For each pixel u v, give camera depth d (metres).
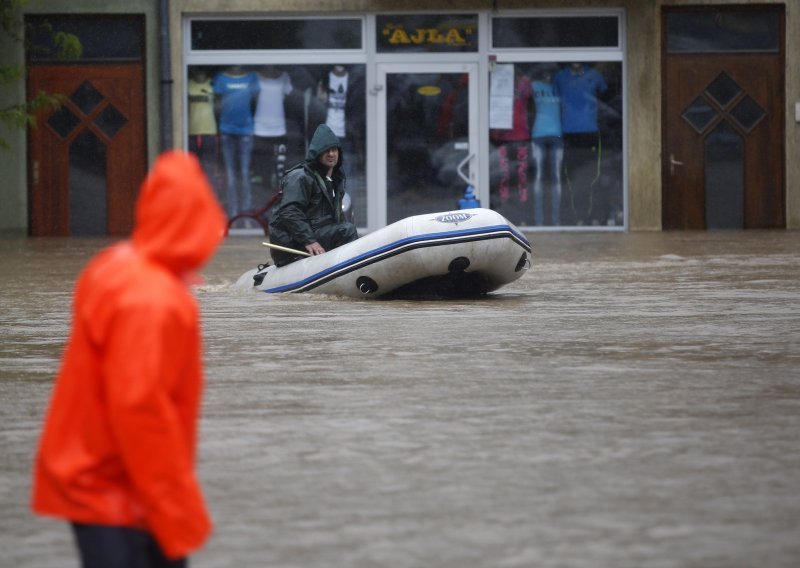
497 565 8.69
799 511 9.97
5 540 9.54
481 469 11.39
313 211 28.34
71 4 50.53
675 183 52.06
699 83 51.81
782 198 52.19
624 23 51.47
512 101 51.66
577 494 10.52
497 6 51.22
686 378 16.14
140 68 51.09
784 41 51.62
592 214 51.97
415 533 9.48
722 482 10.88
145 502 6.27
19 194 51.16
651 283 29.84
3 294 28.34
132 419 6.21
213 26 51.16
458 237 26.05
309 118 51.44
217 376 16.55
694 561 8.73
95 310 6.35
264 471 11.41
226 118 51.28
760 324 21.70
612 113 51.78
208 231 6.51
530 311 24.12
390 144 51.53
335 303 25.86
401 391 15.30
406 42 51.38
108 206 51.41
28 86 50.88
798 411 13.92
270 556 8.98
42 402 15.05
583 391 15.22
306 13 51.09
